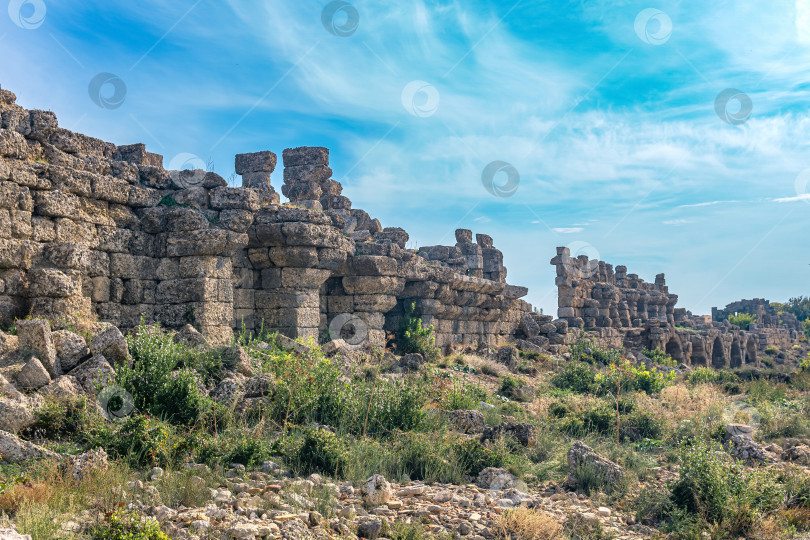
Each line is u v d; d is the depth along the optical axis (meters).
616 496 9.53
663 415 15.46
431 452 10.53
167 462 8.94
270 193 20.70
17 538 5.79
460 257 28.77
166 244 17.06
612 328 41.28
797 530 8.29
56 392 10.22
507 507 8.64
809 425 14.60
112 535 6.30
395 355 22.23
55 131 15.83
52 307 13.62
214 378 13.09
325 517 7.62
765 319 80.00
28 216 14.26
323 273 20.00
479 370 22.67
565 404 16.52
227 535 6.68
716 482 8.74
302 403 12.16
